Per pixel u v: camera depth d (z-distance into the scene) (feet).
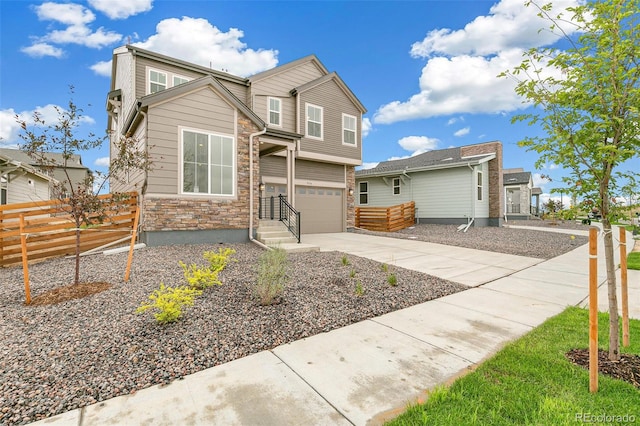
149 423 6.59
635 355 9.19
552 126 9.50
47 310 12.62
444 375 8.53
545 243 38.11
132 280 16.60
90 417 6.77
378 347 10.31
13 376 8.18
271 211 41.01
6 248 21.42
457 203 57.72
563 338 10.69
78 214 15.56
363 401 7.38
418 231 52.60
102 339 10.25
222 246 27.58
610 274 9.06
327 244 34.40
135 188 28.53
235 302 13.98
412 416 6.72
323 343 10.61
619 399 7.19
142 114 26.35
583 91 8.57
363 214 58.65
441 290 17.28
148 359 9.19
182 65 39.11
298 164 45.88
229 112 29.96
